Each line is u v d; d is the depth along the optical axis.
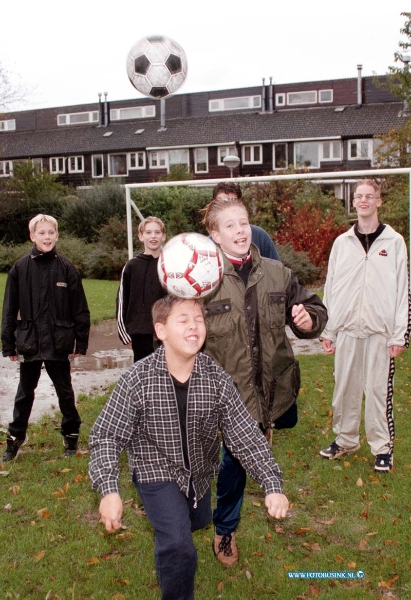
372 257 4.55
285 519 4.03
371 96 43.47
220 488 3.37
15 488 4.44
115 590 3.28
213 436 2.79
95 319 12.63
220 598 3.19
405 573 3.38
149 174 44.31
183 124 45.28
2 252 26.19
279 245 18.14
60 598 3.20
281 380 3.40
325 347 4.91
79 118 52.56
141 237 5.47
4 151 48.53
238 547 3.68
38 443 5.40
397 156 19.02
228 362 3.26
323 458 4.97
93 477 2.49
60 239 24.20
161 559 2.59
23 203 30.23
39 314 4.83
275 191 19.31
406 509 4.09
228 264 3.29
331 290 4.82
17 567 3.50
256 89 47.34
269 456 2.71
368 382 4.63
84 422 5.91
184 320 2.65
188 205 22.70
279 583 3.32
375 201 4.54
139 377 2.65
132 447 2.74
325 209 19.44
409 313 4.51
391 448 4.68
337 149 39.12
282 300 3.34
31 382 4.98
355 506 4.14
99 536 3.82
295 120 41.53
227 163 19.02
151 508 2.67
